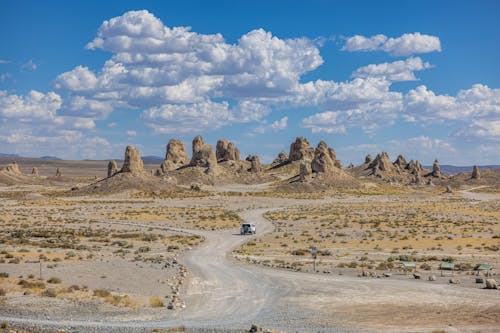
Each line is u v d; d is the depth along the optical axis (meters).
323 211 147.38
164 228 104.50
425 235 88.38
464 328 32.88
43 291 39.22
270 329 31.92
